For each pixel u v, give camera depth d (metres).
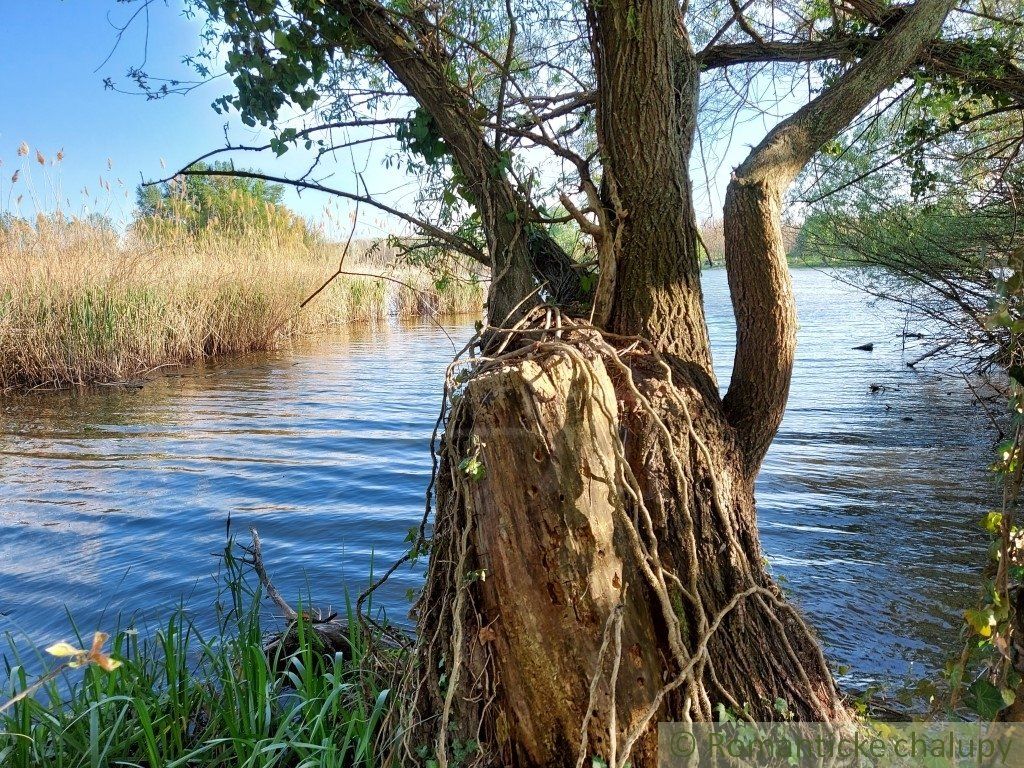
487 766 2.16
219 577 4.62
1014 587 1.97
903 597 4.17
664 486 2.22
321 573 4.69
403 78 2.68
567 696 2.06
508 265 2.64
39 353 12.06
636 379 2.36
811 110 2.57
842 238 8.23
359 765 2.55
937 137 4.05
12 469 7.21
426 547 2.53
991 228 6.88
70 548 5.13
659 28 2.46
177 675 3.05
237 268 16.39
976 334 8.22
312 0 2.47
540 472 2.03
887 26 3.20
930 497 5.84
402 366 13.96
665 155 2.53
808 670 2.42
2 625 4.03
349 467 7.15
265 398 10.97
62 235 13.38
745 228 2.46
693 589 2.17
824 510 5.62
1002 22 3.53
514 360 2.17
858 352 13.15
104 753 2.51
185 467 7.21
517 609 2.08
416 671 2.38
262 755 2.50
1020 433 1.85
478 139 2.71
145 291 13.91
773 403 2.56
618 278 2.57
